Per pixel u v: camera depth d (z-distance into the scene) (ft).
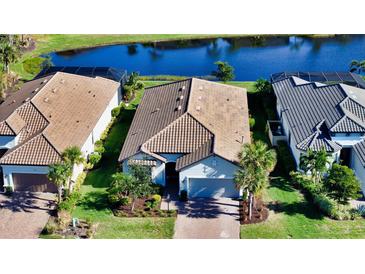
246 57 348.38
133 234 172.45
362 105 216.95
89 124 222.07
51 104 222.89
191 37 381.81
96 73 274.77
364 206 184.55
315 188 191.42
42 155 192.95
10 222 179.32
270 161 174.40
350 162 209.56
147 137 202.08
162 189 195.83
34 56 347.97
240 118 223.92
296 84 251.39
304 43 373.40
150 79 305.12
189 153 193.57
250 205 178.19
